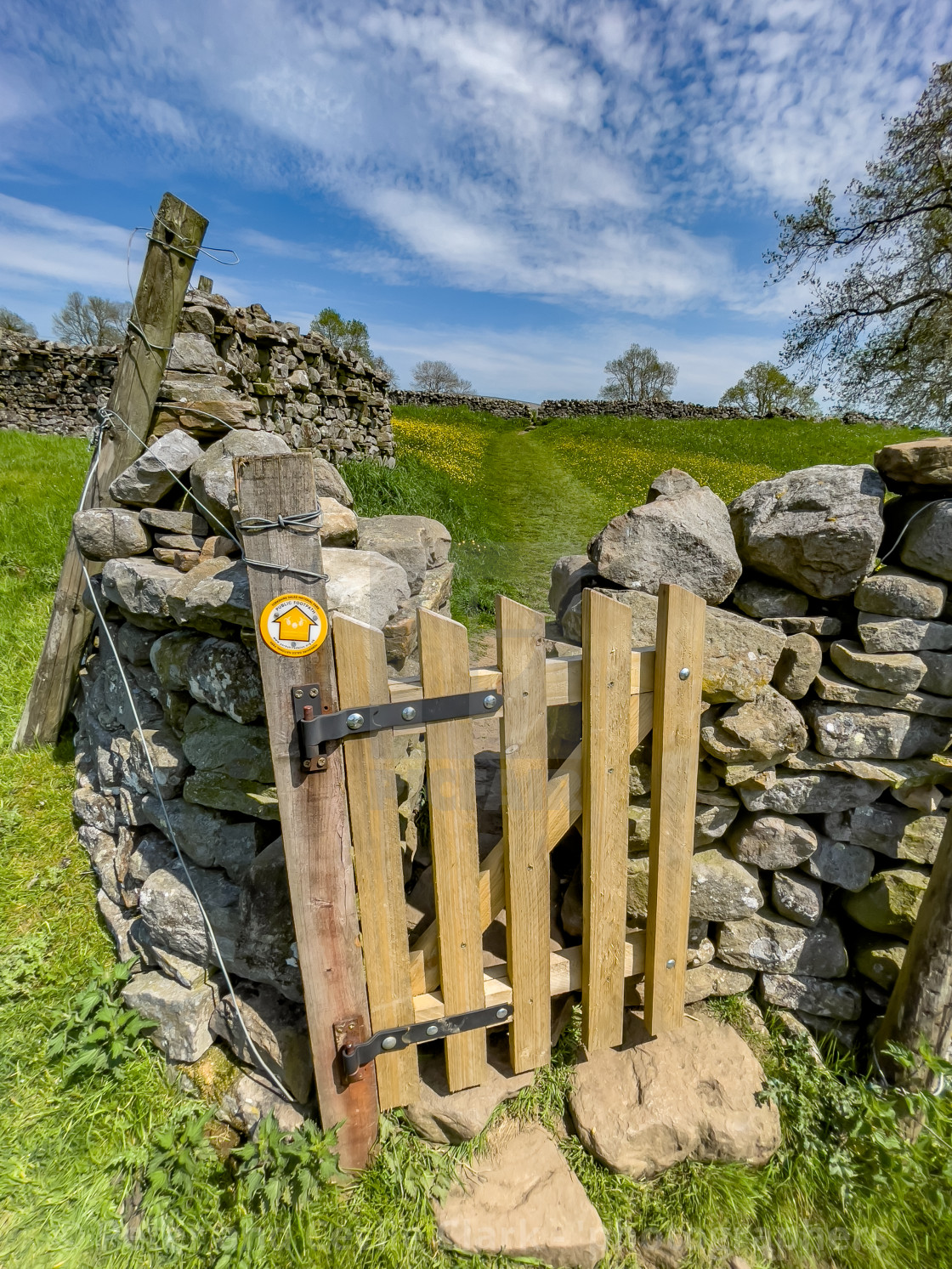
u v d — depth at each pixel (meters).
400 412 22.06
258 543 1.35
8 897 2.68
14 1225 1.77
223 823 2.08
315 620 1.41
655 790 1.77
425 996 1.82
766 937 2.13
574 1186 1.75
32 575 5.20
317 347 7.68
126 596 2.16
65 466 8.03
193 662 1.96
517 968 1.81
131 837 2.44
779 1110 1.90
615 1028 1.98
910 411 10.85
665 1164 1.83
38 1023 2.25
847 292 10.91
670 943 1.93
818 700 1.95
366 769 1.53
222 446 2.27
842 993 2.13
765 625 1.98
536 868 1.75
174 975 2.13
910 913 2.00
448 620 1.47
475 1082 1.89
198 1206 1.76
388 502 5.88
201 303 5.02
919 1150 1.84
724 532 2.00
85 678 3.21
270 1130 1.78
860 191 10.45
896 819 2.01
